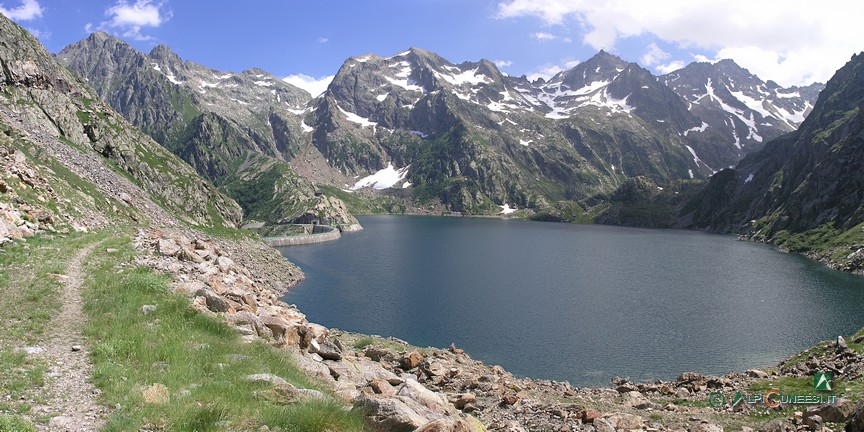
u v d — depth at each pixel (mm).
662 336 86125
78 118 129375
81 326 23484
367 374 30562
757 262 186625
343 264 170000
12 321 22438
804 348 79938
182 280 35594
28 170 51125
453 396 34062
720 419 32594
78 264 33781
